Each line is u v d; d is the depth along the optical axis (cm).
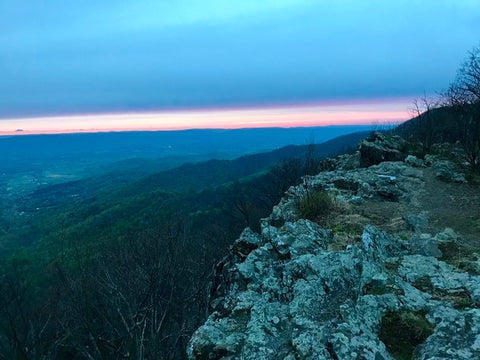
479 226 936
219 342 569
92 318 1739
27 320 1878
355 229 986
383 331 476
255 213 3266
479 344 401
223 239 2569
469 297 535
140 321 1580
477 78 1509
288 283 712
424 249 752
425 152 2100
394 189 1342
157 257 1669
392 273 633
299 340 485
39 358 1705
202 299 1730
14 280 2258
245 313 665
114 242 2533
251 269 848
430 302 519
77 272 2158
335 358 433
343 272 657
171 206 7288
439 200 1203
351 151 3988
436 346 419
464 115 1764
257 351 520
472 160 1527
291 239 920
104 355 1830
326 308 579
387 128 3675
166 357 1580
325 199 1207
